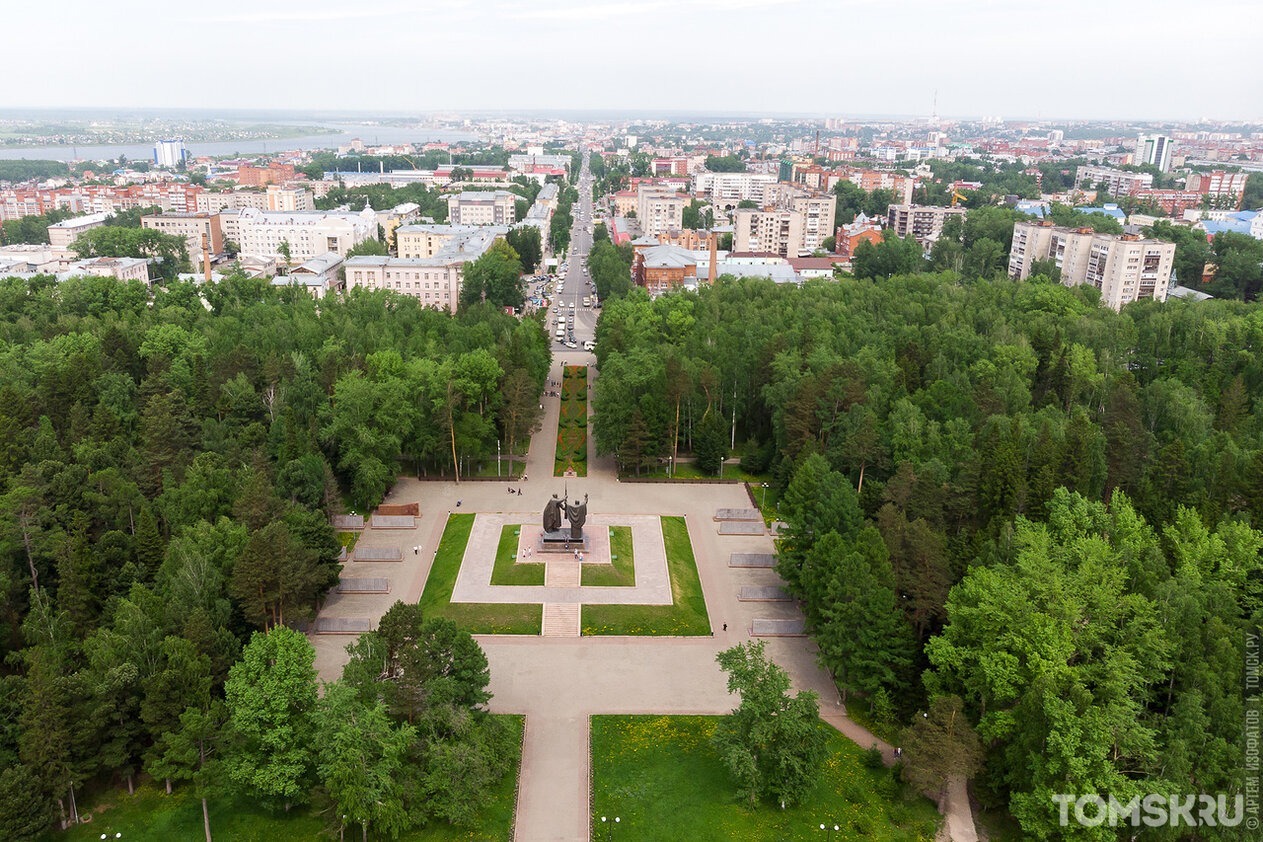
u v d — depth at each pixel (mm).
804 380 173625
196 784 90188
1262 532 117625
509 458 192250
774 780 96188
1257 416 175000
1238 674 93938
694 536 163125
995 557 115625
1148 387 182875
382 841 91562
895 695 111750
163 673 93750
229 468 147375
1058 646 94500
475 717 102062
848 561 112312
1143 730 86812
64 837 91375
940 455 149125
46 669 91250
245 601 115688
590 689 117625
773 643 130250
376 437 167125
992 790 96938
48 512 124688
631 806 97375
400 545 156875
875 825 95500
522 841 92312
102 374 178000
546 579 144375
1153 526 131000
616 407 182750
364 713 88438
